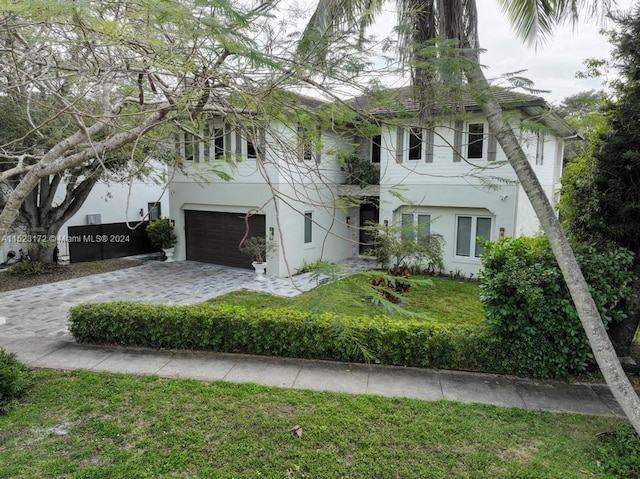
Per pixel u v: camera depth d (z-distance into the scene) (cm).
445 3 534
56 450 477
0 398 559
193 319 779
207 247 1739
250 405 581
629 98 672
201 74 409
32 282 1423
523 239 771
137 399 593
